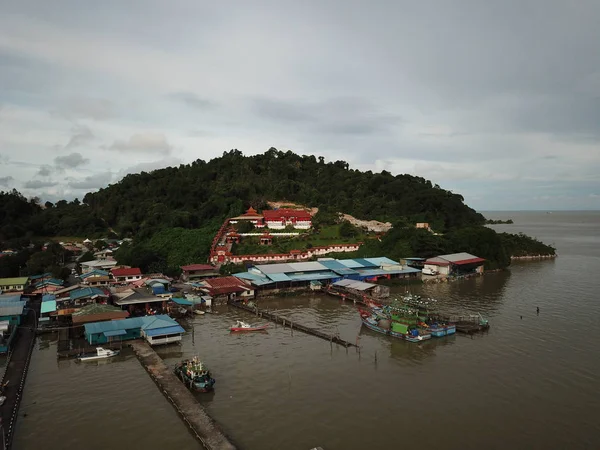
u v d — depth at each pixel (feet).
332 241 473.67
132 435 139.85
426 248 444.55
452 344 223.10
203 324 258.57
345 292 333.83
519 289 356.18
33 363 198.59
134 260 384.68
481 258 443.32
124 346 217.56
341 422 147.43
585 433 141.18
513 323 257.14
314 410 155.22
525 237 594.65
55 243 472.85
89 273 338.75
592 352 209.77
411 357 205.46
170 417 151.02
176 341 224.94
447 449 132.57
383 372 188.03
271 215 504.43
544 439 137.90
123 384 176.45
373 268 403.34
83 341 223.92
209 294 306.14
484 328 245.24
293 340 229.86
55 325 247.09
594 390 170.50
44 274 357.82
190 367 178.50
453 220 619.67
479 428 143.95
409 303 270.87
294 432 141.38
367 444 134.82
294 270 365.61
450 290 353.10
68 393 168.66
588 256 579.07
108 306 248.73
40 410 155.53
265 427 144.25
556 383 176.65
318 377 182.70
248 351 212.84
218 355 207.31
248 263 393.91
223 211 538.06
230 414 152.56
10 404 155.94
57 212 637.71
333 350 214.69
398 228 483.92
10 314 238.27
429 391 169.99
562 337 231.71
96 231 580.71
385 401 161.99
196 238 439.22
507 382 177.78
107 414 152.87
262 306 305.12
